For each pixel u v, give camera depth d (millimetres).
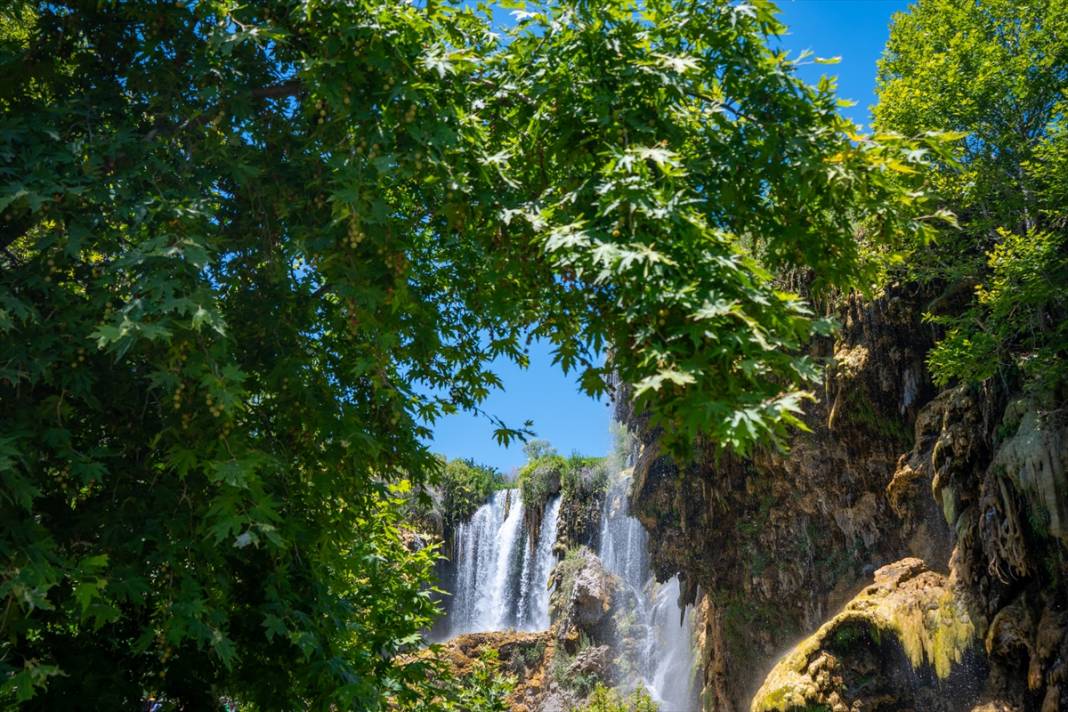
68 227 5828
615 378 31516
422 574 9883
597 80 6703
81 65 6855
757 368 5020
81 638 6191
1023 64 21047
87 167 5672
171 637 5344
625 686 37656
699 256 5469
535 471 47656
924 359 22594
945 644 18656
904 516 22250
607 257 5316
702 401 4855
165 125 6562
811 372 5223
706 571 27219
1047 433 17047
